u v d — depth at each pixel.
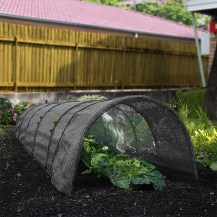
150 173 3.00
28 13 7.09
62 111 3.39
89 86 7.66
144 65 8.61
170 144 3.33
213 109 5.32
